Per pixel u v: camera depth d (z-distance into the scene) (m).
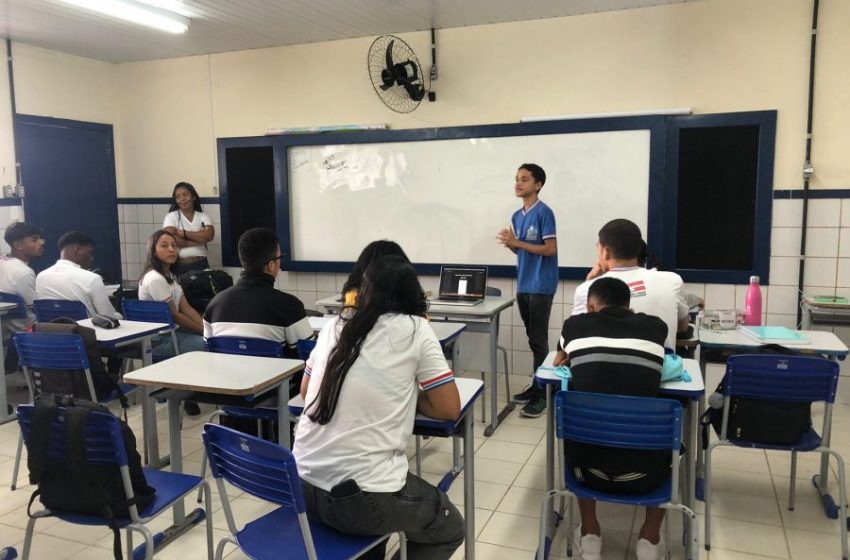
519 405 4.50
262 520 1.91
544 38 4.89
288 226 5.82
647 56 4.65
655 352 2.26
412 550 2.02
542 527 2.27
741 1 4.41
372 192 5.52
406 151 5.36
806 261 4.44
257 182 5.90
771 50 4.38
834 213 4.35
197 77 6.05
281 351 2.87
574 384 2.33
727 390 2.52
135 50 5.82
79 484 1.95
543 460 3.54
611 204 4.82
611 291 2.43
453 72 5.16
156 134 6.28
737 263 4.59
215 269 5.82
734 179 4.52
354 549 1.74
